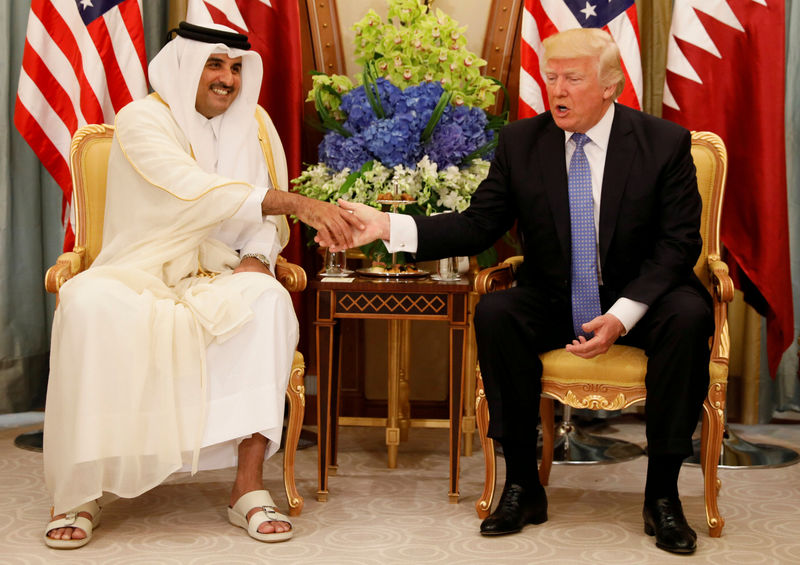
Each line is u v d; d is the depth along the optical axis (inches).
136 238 127.4
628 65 159.9
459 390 131.0
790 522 123.3
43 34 159.9
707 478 117.8
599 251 123.0
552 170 124.0
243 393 118.1
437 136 143.6
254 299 119.9
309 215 124.1
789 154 176.2
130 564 106.9
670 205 120.8
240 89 137.5
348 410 179.9
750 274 160.7
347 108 147.9
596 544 114.9
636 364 117.0
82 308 113.1
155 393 115.0
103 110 161.5
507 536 117.8
